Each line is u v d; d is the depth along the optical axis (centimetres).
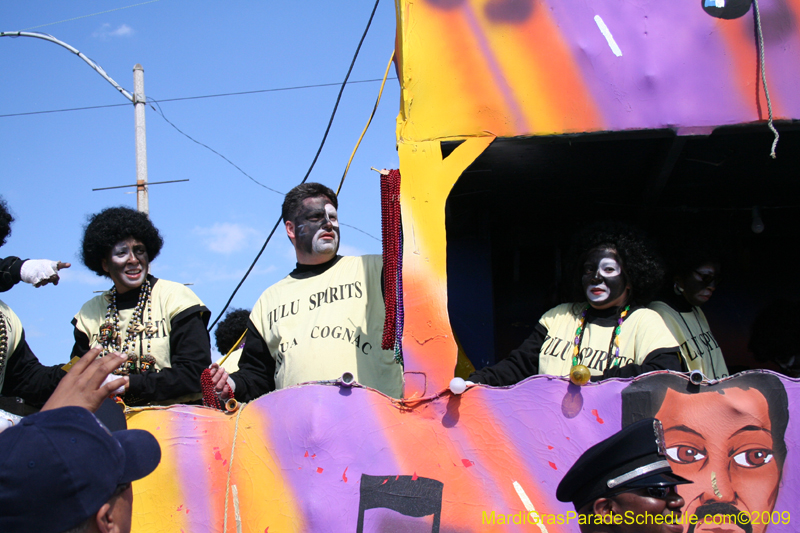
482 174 421
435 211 334
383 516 295
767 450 292
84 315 418
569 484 223
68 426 160
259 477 308
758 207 482
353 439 305
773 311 464
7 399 367
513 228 516
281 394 317
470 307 504
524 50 350
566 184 442
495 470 297
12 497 149
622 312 365
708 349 412
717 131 339
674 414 296
